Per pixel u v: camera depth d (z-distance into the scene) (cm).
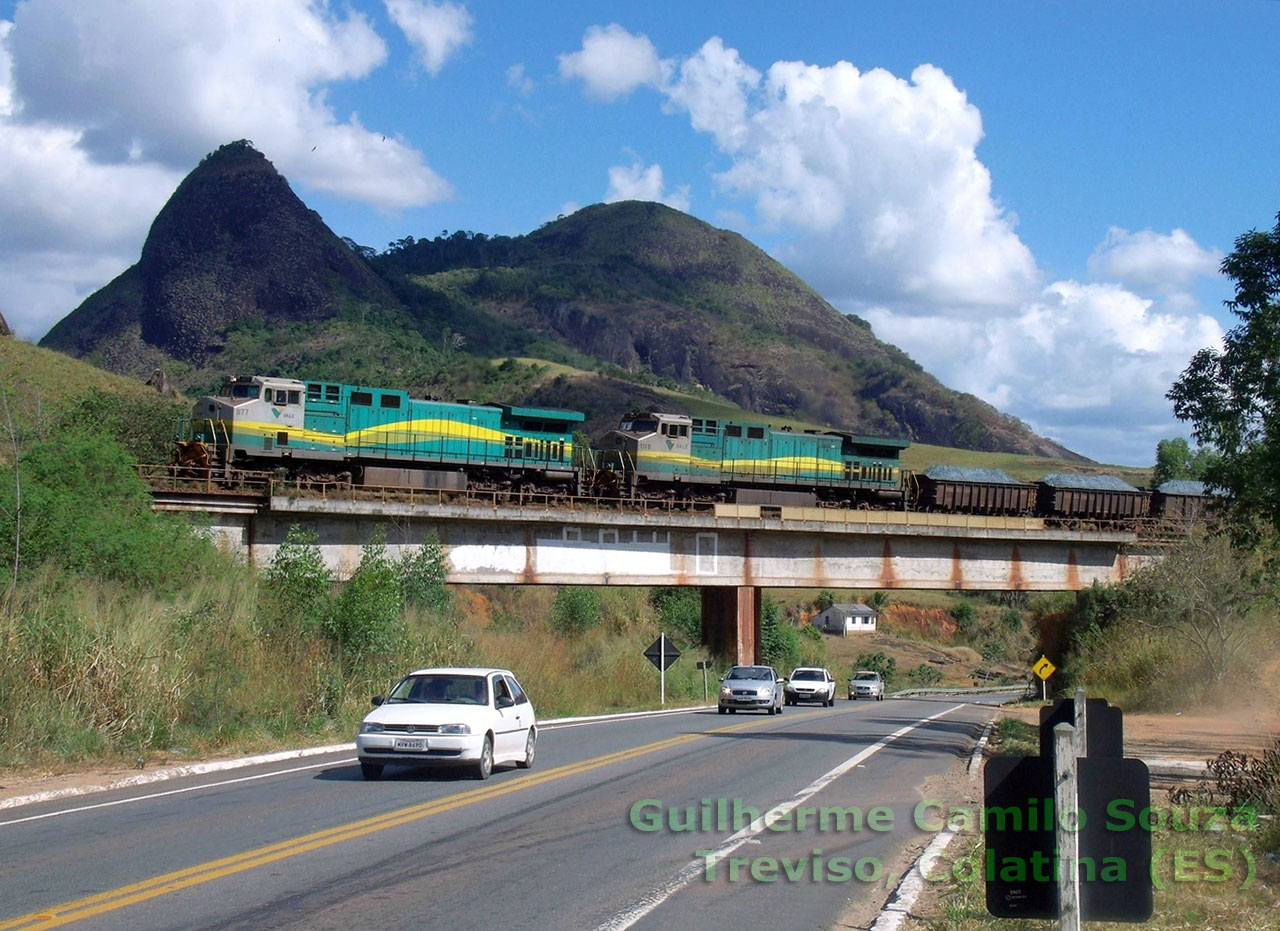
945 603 12012
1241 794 1465
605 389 12488
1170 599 3991
